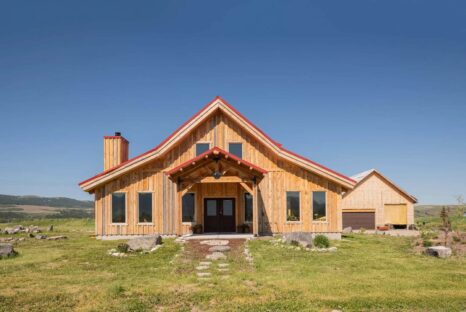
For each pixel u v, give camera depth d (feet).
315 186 81.35
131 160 80.02
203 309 31.17
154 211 80.94
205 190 83.25
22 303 32.73
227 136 82.58
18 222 139.44
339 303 32.30
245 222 82.84
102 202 81.05
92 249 61.98
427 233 83.51
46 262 50.24
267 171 81.87
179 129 80.74
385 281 39.68
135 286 37.58
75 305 32.35
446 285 38.19
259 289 36.60
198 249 59.47
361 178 127.03
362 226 126.52
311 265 47.67
